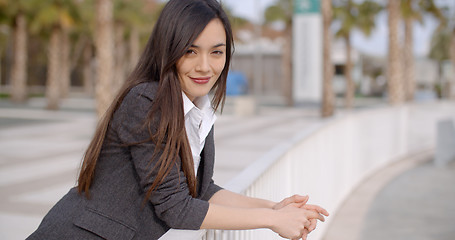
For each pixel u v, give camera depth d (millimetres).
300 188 3176
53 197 5648
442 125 8695
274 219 1311
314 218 1391
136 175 1286
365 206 5480
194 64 1296
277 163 2471
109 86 12906
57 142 11023
